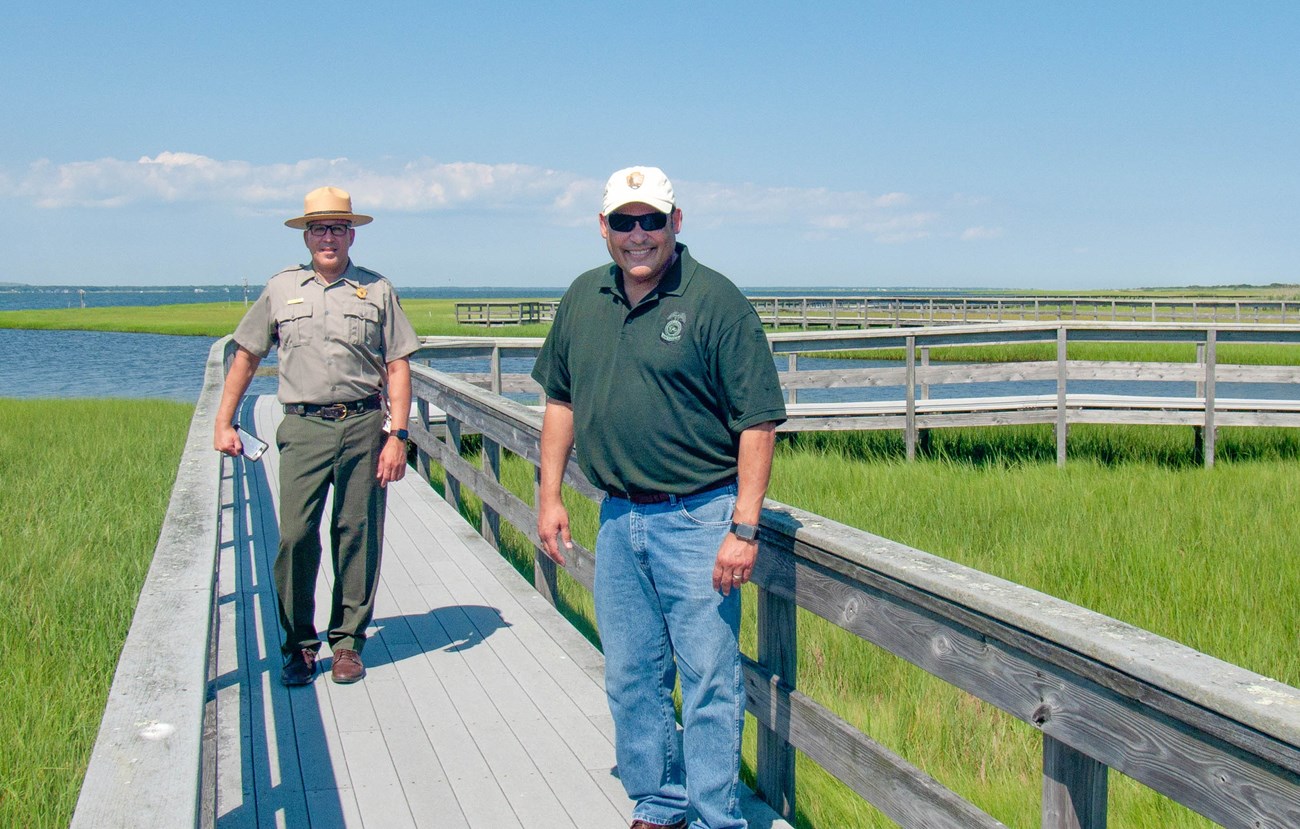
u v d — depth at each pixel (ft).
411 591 18.52
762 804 10.75
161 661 6.84
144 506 27.78
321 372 13.65
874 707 14.30
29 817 11.18
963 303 128.36
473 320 164.14
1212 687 5.39
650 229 8.52
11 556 21.74
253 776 11.44
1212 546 21.85
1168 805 11.50
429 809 10.69
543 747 12.15
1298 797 5.04
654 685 9.73
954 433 41.32
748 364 8.54
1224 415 35.53
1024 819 11.16
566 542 10.18
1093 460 35.04
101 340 163.84
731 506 9.08
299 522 13.64
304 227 13.83
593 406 9.14
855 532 9.23
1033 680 6.79
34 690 14.32
